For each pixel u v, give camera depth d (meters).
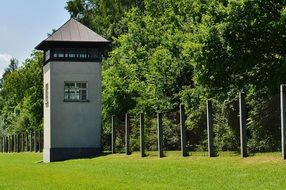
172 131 41.47
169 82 50.47
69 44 44.56
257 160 24.20
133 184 22.22
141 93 53.25
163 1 61.00
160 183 22.45
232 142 34.59
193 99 43.25
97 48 45.25
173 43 51.16
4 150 81.50
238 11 33.12
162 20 58.09
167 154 32.44
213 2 35.03
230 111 35.50
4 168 34.56
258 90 34.41
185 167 25.62
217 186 20.42
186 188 20.44
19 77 85.25
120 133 48.06
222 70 34.31
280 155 24.64
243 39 34.00
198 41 34.66
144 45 59.16
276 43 34.06
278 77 32.59
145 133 43.66
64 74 44.66
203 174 23.25
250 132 34.50
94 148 44.69
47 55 45.91
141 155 33.56
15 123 91.44
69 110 44.62
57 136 44.38
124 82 54.94
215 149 32.28
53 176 27.22
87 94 44.91
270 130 32.31
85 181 24.00
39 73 82.44
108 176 26.08
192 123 39.47
